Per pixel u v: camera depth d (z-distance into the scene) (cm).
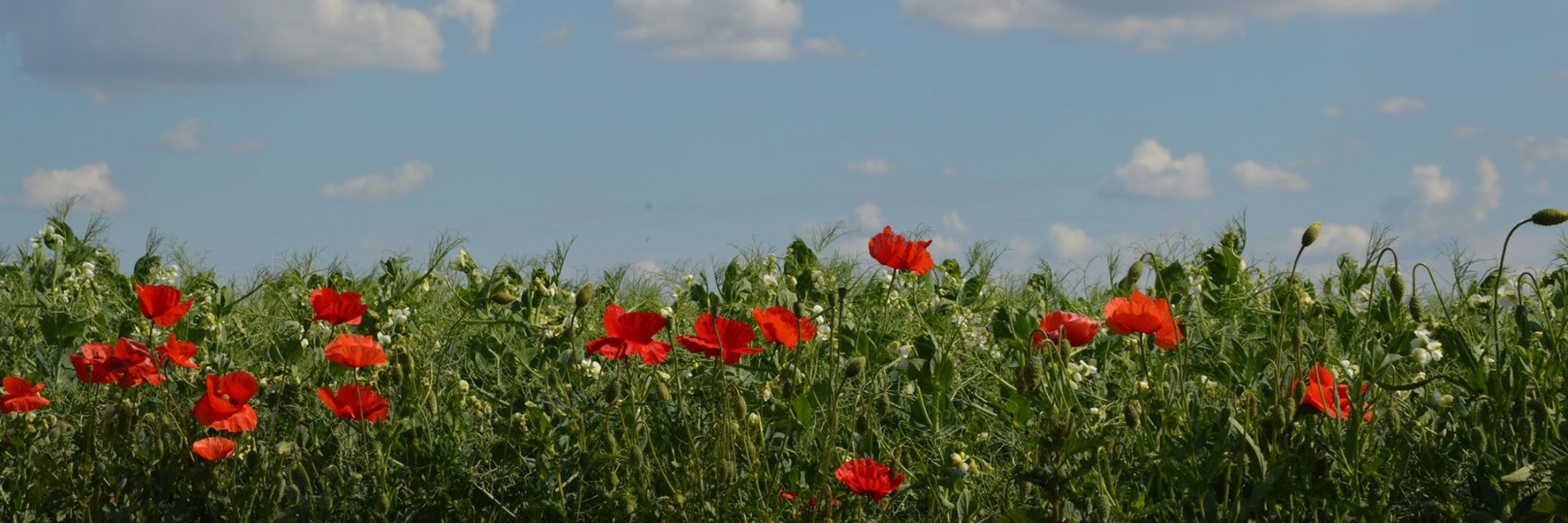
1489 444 287
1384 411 292
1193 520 280
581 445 322
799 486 319
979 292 625
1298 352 283
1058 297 627
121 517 308
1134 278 294
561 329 483
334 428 361
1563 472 243
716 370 316
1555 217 279
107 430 329
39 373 462
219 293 543
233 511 304
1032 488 312
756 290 627
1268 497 265
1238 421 285
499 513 337
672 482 320
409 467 343
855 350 455
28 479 344
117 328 553
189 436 329
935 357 406
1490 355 351
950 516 311
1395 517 291
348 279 679
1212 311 562
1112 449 318
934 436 386
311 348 483
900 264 349
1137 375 413
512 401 395
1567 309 315
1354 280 507
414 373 366
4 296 610
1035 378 275
